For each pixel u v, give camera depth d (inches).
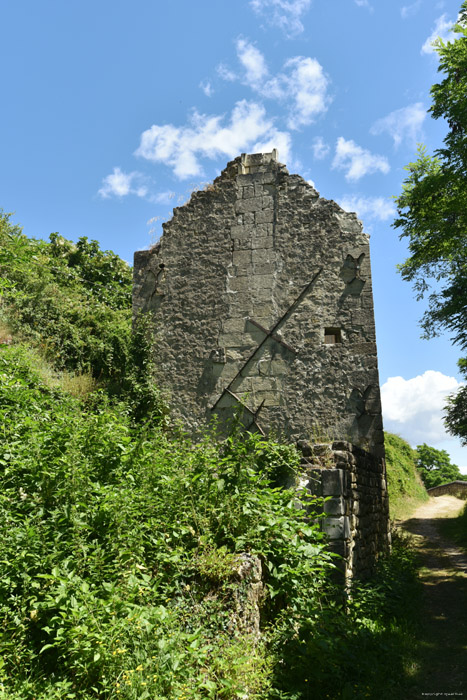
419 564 415.2
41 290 608.7
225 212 479.5
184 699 126.9
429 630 247.1
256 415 428.5
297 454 281.7
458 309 496.7
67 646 130.5
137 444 219.8
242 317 454.0
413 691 177.6
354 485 295.9
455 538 565.9
